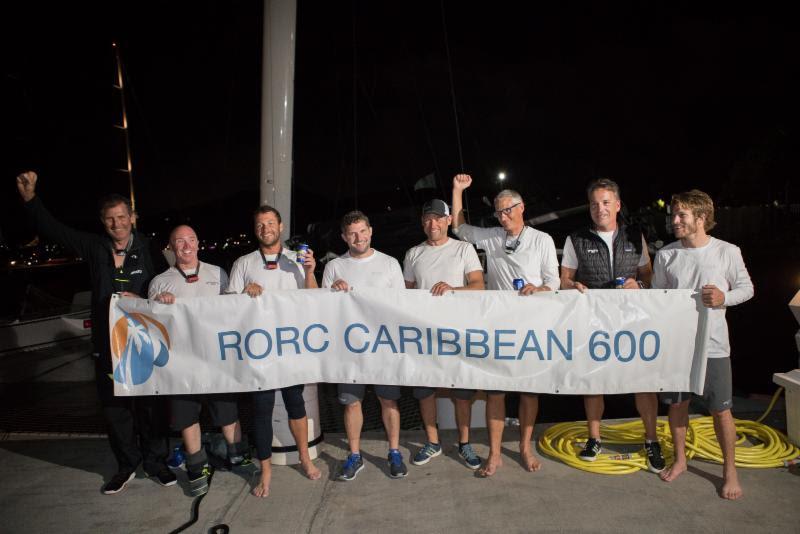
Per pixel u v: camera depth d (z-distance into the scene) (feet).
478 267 12.94
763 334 33.22
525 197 36.76
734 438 11.32
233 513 11.39
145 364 12.42
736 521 10.34
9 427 19.58
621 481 12.00
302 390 12.74
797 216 110.93
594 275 12.66
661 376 11.90
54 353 27.22
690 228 11.48
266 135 17.60
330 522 10.89
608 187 12.33
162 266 13.57
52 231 12.70
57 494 12.51
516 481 12.18
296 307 12.48
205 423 20.21
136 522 11.27
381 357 12.58
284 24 17.21
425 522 10.73
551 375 12.25
